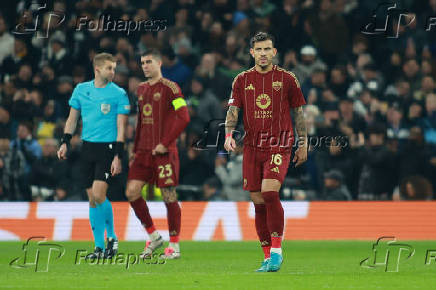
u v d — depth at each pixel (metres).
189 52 52.16
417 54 55.31
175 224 28.41
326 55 54.00
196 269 23.64
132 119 46.88
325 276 20.95
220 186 44.19
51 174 45.12
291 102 23.30
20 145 45.97
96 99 27.91
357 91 50.94
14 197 45.44
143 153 28.08
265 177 22.70
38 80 51.16
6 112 48.66
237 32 53.69
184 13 54.25
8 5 54.19
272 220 22.55
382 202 40.50
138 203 28.09
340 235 40.09
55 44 52.69
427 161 45.41
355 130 46.47
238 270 23.22
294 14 54.56
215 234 39.62
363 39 55.06
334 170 44.81
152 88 28.08
